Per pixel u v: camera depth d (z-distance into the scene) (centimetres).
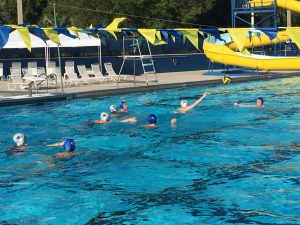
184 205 592
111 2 2988
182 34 1172
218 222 537
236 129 1075
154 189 661
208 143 945
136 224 538
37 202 619
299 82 1977
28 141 993
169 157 842
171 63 2647
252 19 2745
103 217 561
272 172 729
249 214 556
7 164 816
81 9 3028
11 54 2442
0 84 1970
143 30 1124
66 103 1485
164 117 1244
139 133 1056
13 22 3819
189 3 3203
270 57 2203
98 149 914
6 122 1202
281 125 1112
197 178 709
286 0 2650
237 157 830
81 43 2048
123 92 1680
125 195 638
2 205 610
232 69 2539
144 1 3020
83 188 673
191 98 1573
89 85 1884
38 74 1855
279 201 597
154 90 1762
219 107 1381
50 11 3541
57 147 934
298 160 799
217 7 3847
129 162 813
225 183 680
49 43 1981
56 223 546
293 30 1015
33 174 752
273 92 1683
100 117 1193
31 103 1455
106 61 2497
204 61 2792
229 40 2312
